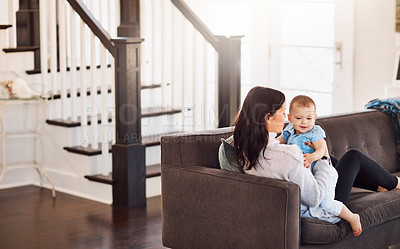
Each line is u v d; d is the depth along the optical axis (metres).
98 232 4.21
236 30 6.72
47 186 5.40
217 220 3.36
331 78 5.98
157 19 6.26
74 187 5.18
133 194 4.78
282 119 3.24
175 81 6.34
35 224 4.38
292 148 3.18
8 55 5.26
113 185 4.84
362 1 5.63
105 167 4.95
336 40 5.85
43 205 4.85
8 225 4.35
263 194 3.14
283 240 3.08
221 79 5.21
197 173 3.44
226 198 3.30
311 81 6.15
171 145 3.57
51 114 5.34
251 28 6.61
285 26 6.32
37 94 4.97
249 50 6.68
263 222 3.15
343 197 3.44
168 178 3.60
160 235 4.16
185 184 3.50
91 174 5.03
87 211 4.70
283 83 6.41
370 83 5.65
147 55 6.21
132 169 4.76
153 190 5.07
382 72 5.55
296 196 3.08
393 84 5.18
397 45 5.41
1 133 4.99
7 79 5.27
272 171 3.21
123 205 4.79
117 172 4.80
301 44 6.20
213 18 6.84
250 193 3.19
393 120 4.52
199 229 3.46
